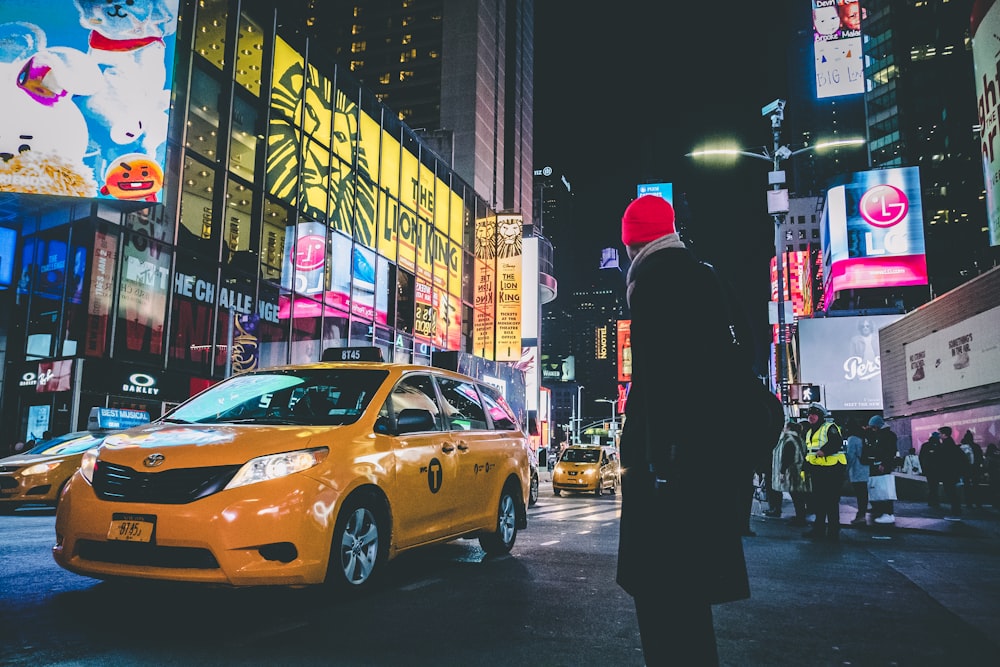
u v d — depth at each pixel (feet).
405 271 111.96
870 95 299.79
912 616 17.02
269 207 84.38
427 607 16.26
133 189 66.80
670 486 6.63
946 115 270.67
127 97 68.18
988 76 75.00
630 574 6.94
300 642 13.05
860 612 17.38
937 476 53.88
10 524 32.37
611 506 53.31
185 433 16.25
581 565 22.76
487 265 134.92
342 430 17.22
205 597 16.67
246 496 14.43
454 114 237.25
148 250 69.97
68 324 65.57
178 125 73.46
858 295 238.07
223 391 20.45
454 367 71.77
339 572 15.93
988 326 86.17
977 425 89.51
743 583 6.68
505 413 26.86
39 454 40.88
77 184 65.51
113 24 69.00
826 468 34.04
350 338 96.48
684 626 6.61
